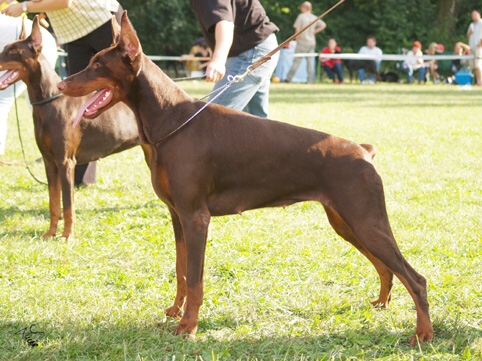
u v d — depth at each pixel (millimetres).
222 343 3979
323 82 27531
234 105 6453
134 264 5520
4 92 8586
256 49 6359
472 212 7191
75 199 7621
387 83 27625
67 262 5547
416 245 5918
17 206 7336
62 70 21438
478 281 5105
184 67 29781
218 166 4008
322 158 3971
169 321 4312
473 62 26109
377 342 4113
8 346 3943
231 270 5348
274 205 4129
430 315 4367
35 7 6723
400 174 9109
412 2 33438
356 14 33719
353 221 3920
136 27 29359
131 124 6836
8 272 5270
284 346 3959
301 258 5664
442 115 15844
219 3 5668
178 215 4078
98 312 4426
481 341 3977
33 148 10820
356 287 5016
